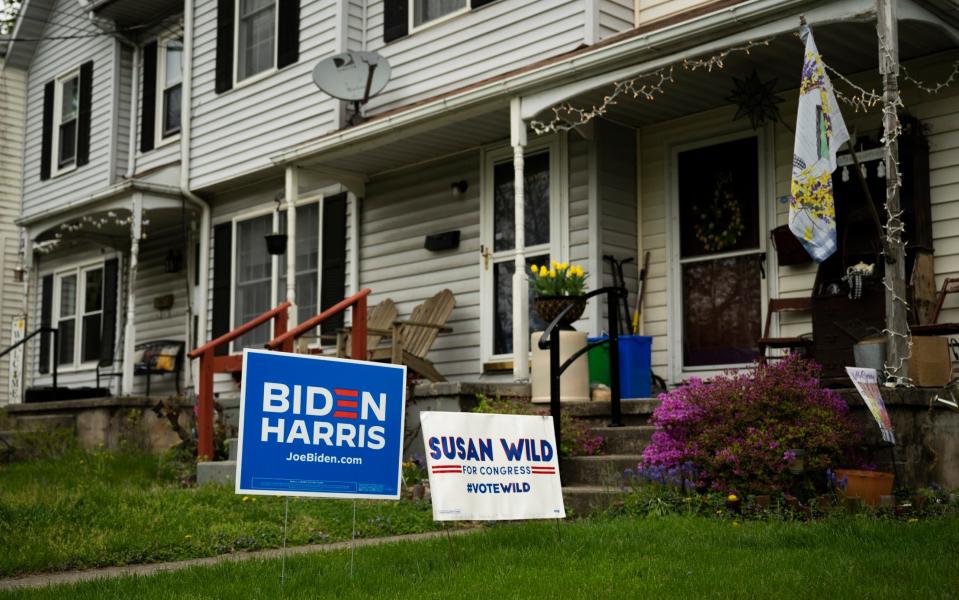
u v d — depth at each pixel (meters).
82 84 17.89
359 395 5.25
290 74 13.54
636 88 9.52
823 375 8.26
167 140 16.08
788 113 9.65
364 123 11.17
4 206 19.39
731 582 4.71
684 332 10.26
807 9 7.72
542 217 10.80
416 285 12.16
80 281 18.61
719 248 10.08
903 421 6.96
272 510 7.80
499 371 11.07
